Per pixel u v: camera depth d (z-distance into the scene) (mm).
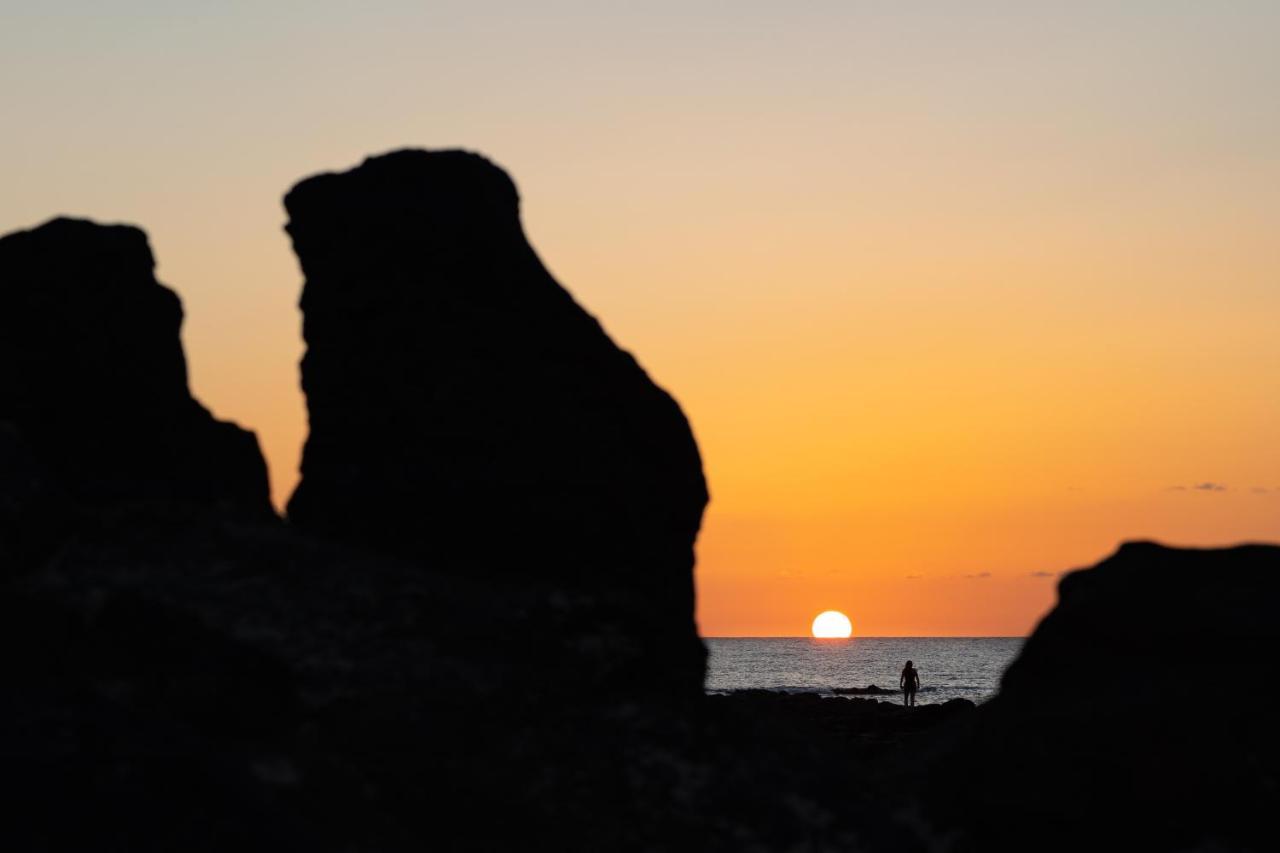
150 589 12141
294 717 11102
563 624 12586
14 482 12766
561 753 11492
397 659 11750
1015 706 13141
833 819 11930
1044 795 12164
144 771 10047
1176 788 11875
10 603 11836
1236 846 11758
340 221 15617
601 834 10969
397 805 10688
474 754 11164
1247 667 12453
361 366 15250
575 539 14375
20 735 10219
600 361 15336
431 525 14414
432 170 15617
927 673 158625
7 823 9516
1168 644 12828
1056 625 13406
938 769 13242
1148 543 13656
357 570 12898
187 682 11211
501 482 14359
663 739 12141
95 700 10938
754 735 12805
